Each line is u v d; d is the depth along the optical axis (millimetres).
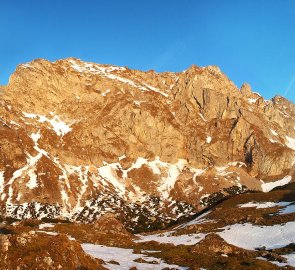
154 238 77125
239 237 71125
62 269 32812
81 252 36469
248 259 46375
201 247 54531
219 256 49562
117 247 58938
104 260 43281
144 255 50719
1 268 31484
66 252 34594
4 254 32938
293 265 45531
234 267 42156
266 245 63062
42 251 33719
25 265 32062
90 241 63281
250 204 100875
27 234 36656
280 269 42750
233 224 82750
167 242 68062
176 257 48469
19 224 75062
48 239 36844
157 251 54969
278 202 98688
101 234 70312
